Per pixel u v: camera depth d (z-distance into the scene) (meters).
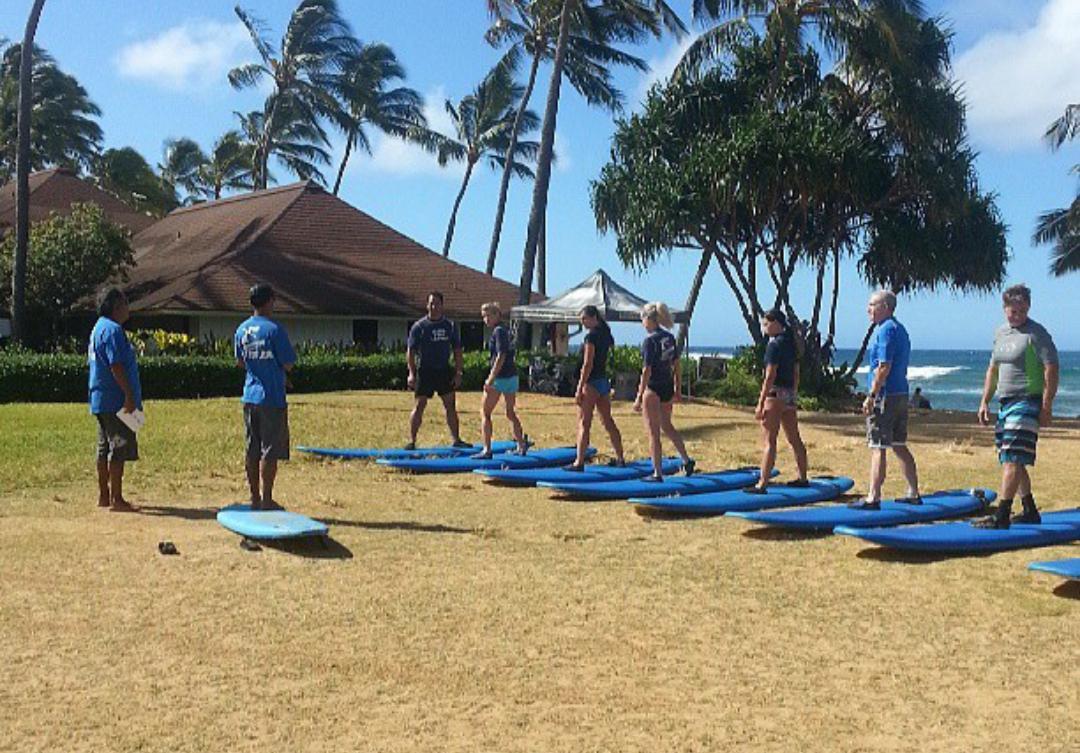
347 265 30.38
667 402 10.95
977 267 26.80
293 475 11.55
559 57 27.12
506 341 12.47
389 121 47.31
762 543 8.36
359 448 13.92
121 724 4.68
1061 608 6.52
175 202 62.28
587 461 13.06
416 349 12.97
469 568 7.43
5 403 18.98
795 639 5.96
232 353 24.67
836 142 23.73
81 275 27.53
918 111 24.73
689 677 5.35
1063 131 30.17
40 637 5.81
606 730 4.67
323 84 42.28
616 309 22.33
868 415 9.11
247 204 33.84
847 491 10.81
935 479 12.05
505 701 5.00
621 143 26.55
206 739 4.53
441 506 9.89
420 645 5.78
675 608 6.54
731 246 26.06
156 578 6.99
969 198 25.89
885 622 6.28
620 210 26.30
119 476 9.10
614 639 5.93
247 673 5.32
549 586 7.00
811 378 26.64
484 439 12.55
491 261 39.38
